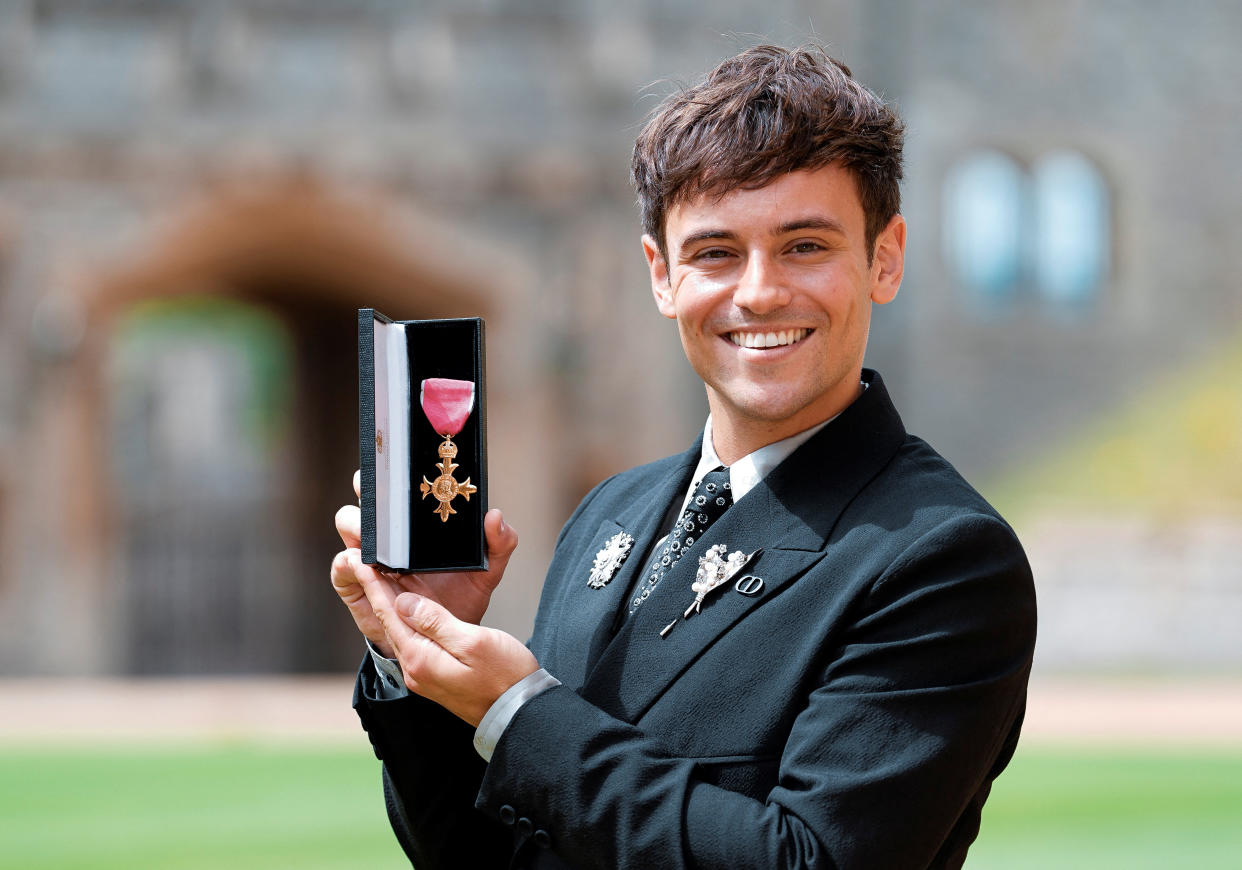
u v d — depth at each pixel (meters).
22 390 36.03
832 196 4.16
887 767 3.72
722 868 3.67
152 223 36.78
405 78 37.75
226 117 37.00
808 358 4.20
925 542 3.97
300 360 47.41
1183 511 41.47
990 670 3.93
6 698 32.22
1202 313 42.88
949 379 41.75
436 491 4.43
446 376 4.50
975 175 42.16
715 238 4.19
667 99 4.52
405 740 4.54
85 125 36.47
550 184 38.09
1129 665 38.12
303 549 47.09
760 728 3.97
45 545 35.97
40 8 36.50
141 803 18.88
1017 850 15.66
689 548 4.35
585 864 3.90
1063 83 42.41
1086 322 42.41
